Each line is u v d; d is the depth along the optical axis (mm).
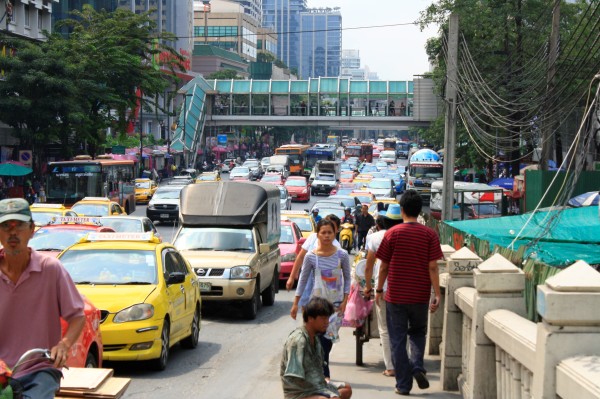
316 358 6578
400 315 9156
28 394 5246
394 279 9133
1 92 48719
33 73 48594
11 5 59375
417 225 9133
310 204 61812
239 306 18969
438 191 42281
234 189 19016
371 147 127125
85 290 11477
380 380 10289
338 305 9680
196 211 18641
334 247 9711
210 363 12359
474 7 37812
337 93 103375
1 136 56250
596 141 27828
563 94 21406
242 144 150375
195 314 13703
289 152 94812
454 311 9688
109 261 12188
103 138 63781
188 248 18016
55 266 5586
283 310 18797
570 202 23234
